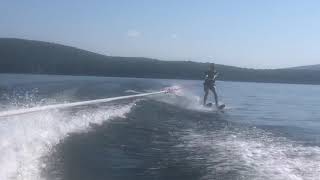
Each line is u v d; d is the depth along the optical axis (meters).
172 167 7.61
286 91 50.31
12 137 7.35
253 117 18.23
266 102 29.03
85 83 26.11
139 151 8.77
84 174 6.57
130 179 6.66
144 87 26.98
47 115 10.03
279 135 12.39
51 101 15.24
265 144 10.54
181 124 13.46
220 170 7.60
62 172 6.45
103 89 22.39
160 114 15.62
